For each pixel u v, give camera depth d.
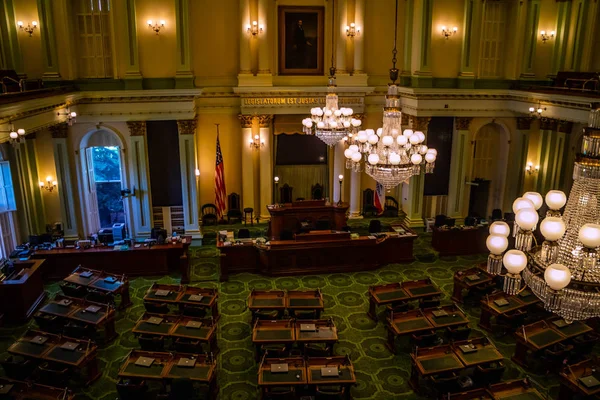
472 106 16.61
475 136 17.25
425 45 15.96
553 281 5.07
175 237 14.40
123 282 11.97
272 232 15.80
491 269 5.98
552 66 16.73
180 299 11.04
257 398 9.05
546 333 9.85
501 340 10.87
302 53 17.20
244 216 18.05
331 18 17.00
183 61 15.12
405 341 10.81
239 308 12.20
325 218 16.25
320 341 9.52
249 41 16.56
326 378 8.39
